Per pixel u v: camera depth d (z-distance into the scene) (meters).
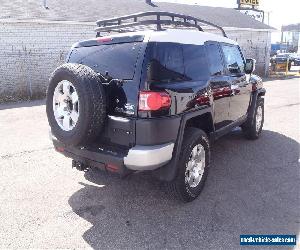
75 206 3.87
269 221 3.55
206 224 3.49
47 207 3.84
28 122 8.38
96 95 3.32
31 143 6.40
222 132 4.98
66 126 3.56
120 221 3.55
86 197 4.10
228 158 5.54
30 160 5.41
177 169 3.69
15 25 14.02
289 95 13.15
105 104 3.43
